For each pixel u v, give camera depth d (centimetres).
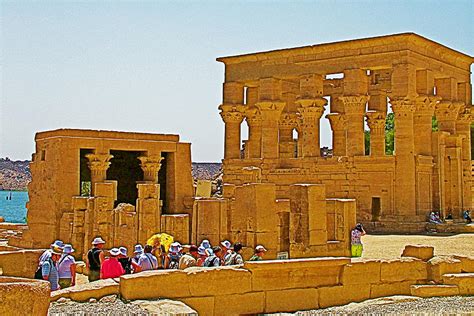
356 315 1547
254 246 2241
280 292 1673
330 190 4669
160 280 1512
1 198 18200
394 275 1883
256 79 5216
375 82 5450
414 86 4478
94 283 1527
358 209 4519
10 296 839
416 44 4538
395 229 4256
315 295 1725
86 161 3791
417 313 1538
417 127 4628
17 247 3412
